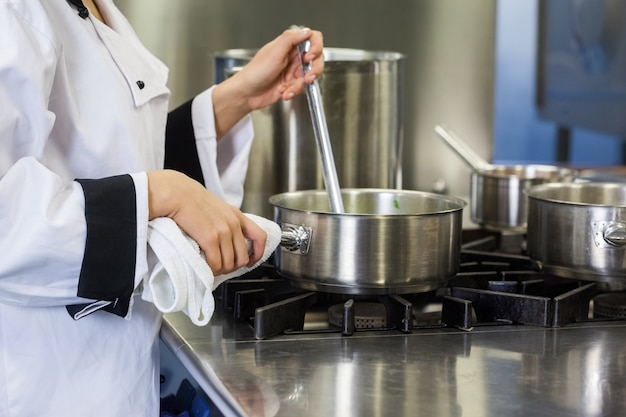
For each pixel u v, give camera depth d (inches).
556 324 50.2
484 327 50.4
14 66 41.2
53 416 46.1
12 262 41.1
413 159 96.2
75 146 46.1
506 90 136.2
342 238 49.8
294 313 50.0
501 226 71.0
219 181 60.0
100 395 46.8
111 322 47.1
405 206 58.8
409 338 48.2
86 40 46.6
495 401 38.3
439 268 51.2
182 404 51.7
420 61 95.0
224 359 44.4
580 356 44.8
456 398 38.7
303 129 66.7
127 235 42.3
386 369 42.8
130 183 43.1
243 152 61.9
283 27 91.3
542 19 130.3
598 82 118.0
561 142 137.6
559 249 53.2
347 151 67.1
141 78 50.4
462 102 96.5
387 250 49.7
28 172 41.7
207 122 59.4
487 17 95.6
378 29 93.8
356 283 49.9
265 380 41.2
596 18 117.0
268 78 59.5
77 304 44.2
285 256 52.5
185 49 88.7
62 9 46.0
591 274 52.2
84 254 41.7
